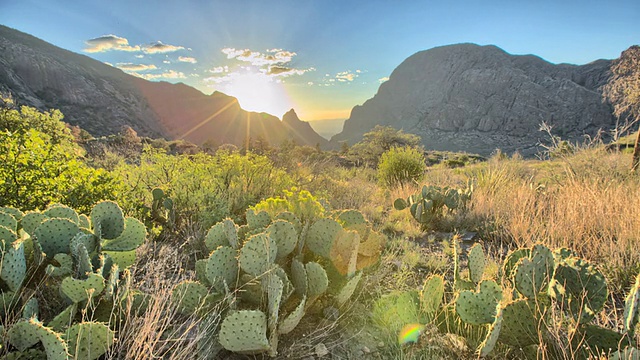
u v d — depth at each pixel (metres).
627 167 6.95
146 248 3.42
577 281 2.06
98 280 2.03
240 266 2.30
